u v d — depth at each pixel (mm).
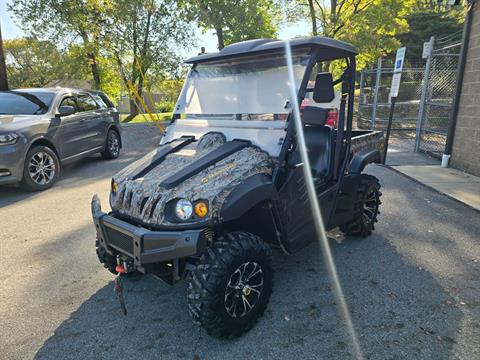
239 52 3271
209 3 13172
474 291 3189
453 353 2459
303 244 3264
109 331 2777
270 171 2861
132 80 15469
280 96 3117
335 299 3098
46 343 2664
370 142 4492
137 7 14305
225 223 2971
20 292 3324
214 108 3490
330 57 3635
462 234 4398
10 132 6004
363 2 15398
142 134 12148
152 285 3406
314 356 2465
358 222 4152
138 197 2697
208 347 2584
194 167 2768
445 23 26641
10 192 6512
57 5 14445
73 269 3730
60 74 17500
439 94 11109
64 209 5535
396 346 2535
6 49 30797
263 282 2777
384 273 3508
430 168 7676
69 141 7434
